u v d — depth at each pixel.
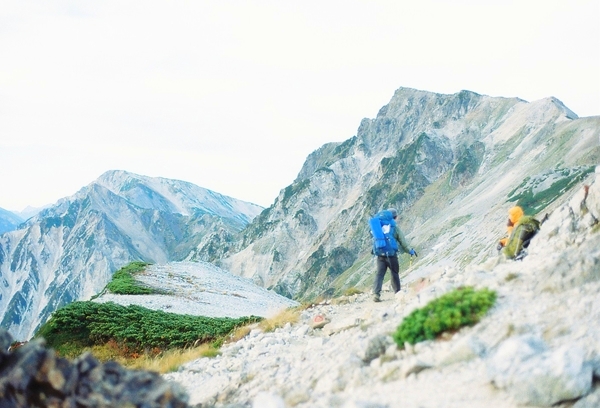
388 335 9.33
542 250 10.66
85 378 6.65
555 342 7.23
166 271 53.62
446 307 8.75
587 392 6.25
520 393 6.40
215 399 10.20
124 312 27.08
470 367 7.37
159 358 19.28
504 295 8.90
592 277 8.34
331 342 11.28
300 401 8.29
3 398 6.13
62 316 25.77
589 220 10.32
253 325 17.08
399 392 7.31
